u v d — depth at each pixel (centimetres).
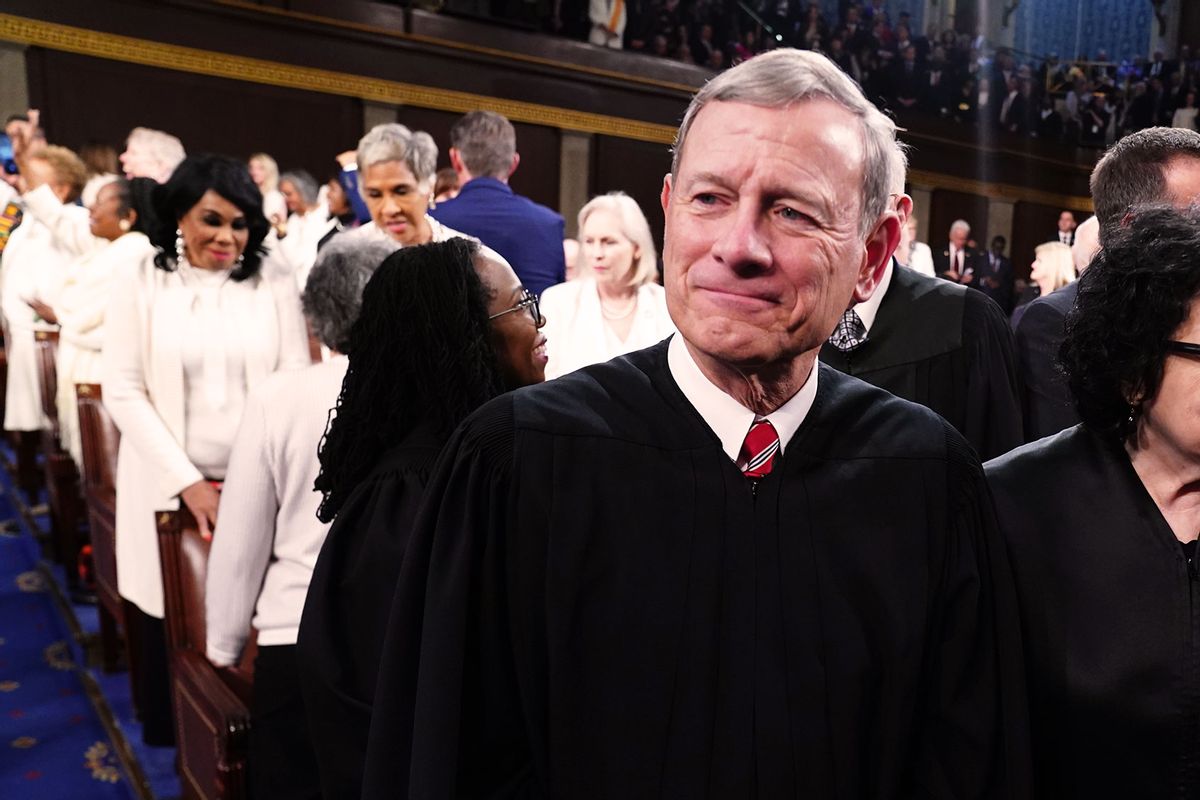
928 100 1190
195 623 204
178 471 231
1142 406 97
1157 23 1112
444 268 142
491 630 86
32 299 486
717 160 78
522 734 89
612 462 86
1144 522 99
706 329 81
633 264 285
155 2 738
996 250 1159
